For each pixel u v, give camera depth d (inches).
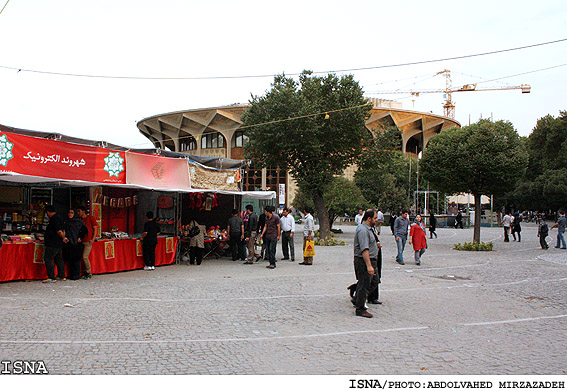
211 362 201.9
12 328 250.2
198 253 572.7
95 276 454.3
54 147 414.9
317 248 824.3
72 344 224.5
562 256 695.1
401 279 461.7
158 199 619.5
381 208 1734.7
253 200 1025.5
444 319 292.8
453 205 2442.2
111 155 470.6
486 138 762.2
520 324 283.3
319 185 933.8
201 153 2679.6
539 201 2178.9
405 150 2770.7
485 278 472.1
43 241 428.5
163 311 303.1
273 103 876.0
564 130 2100.1
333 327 268.7
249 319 285.4
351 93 912.9
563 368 200.4
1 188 462.3
